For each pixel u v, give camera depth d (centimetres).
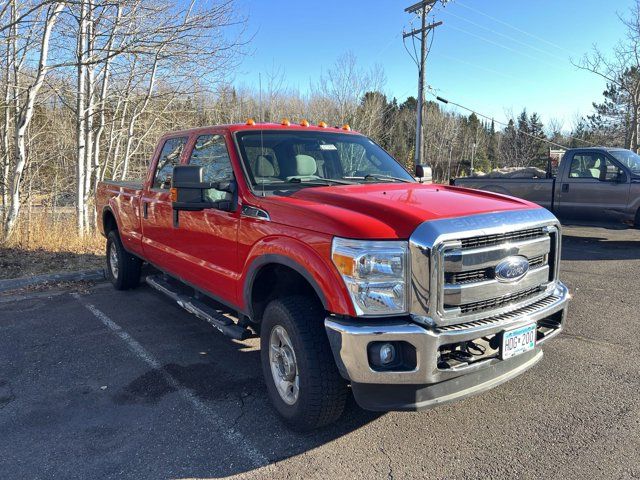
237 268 396
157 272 736
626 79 2589
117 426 354
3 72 1081
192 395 399
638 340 500
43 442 334
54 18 911
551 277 357
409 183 442
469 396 308
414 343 282
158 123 1409
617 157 1041
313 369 312
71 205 1307
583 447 318
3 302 654
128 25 968
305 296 344
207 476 298
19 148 926
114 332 542
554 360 454
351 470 301
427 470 300
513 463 304
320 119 3269
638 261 878
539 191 1132
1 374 439
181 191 397
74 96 1111
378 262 286
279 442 332
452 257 288
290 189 397
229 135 432
